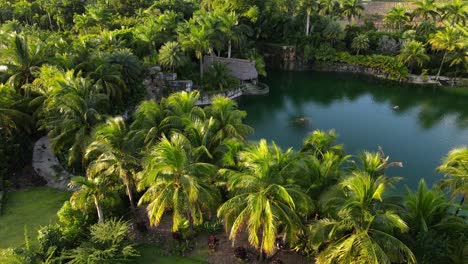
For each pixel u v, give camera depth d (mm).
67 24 85625
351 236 18609
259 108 59844
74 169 33750
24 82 40125
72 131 31234
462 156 23391
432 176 40281
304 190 22125
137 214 28344
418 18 105125
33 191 31094
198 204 23500
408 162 43438
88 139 29406
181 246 25094
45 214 28031
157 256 24469
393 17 86438
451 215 21844
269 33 82438
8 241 24953
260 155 20609
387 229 18953
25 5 88500
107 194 26594
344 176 22031
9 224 26734
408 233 20766
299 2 82750
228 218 21016
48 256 21531
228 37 64812
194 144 28281
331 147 27422
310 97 65938
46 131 40062
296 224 20594
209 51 60781
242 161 25203
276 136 49219
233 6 77375
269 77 77312
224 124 32281
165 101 34312
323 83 74188
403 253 19312
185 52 61469
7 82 38625
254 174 20500
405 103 63812
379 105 62688
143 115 31766
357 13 89125
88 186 23859
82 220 24938
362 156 24000
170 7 83688
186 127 28984
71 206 25578
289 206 20844
